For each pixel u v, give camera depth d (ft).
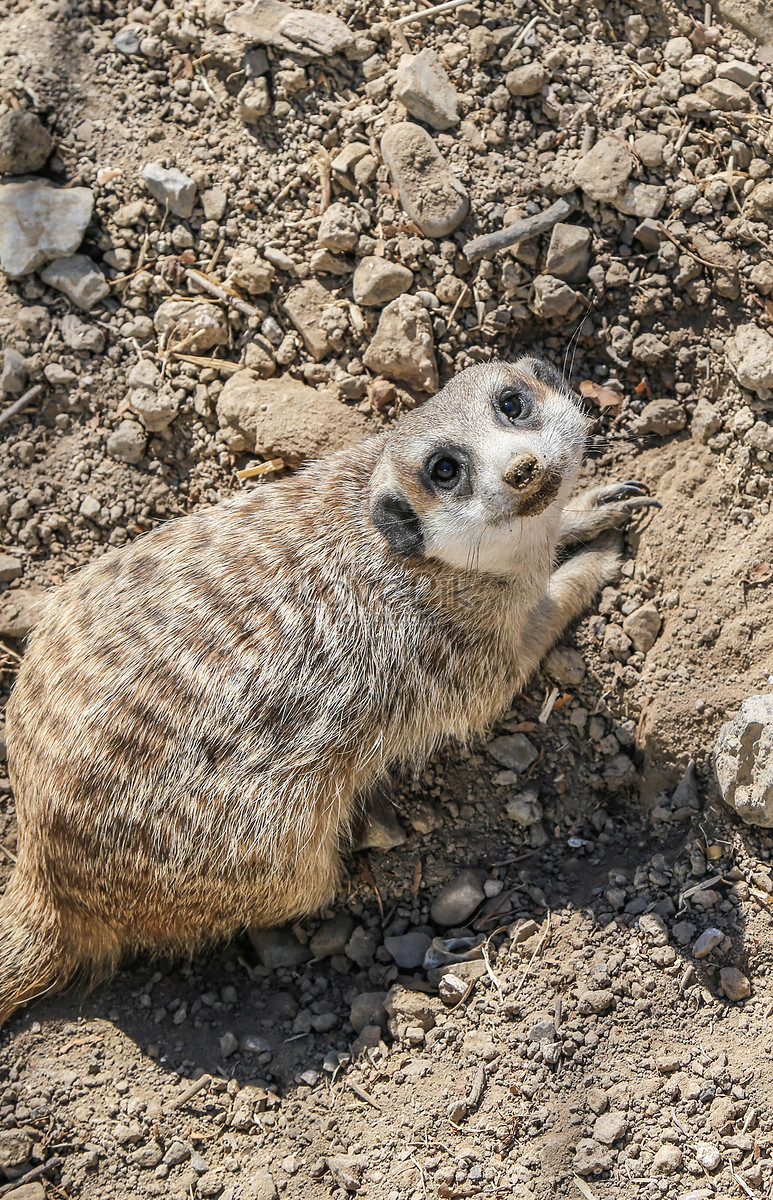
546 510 3.32
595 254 3.49
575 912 3.34
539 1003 3.27
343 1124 3.25
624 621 3.43
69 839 3.31
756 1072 3.19
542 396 3.35
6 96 3.61
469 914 3.37
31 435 3.55
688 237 3.48
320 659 3.35
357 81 3.59
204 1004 3.37
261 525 3.41
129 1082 3.30
